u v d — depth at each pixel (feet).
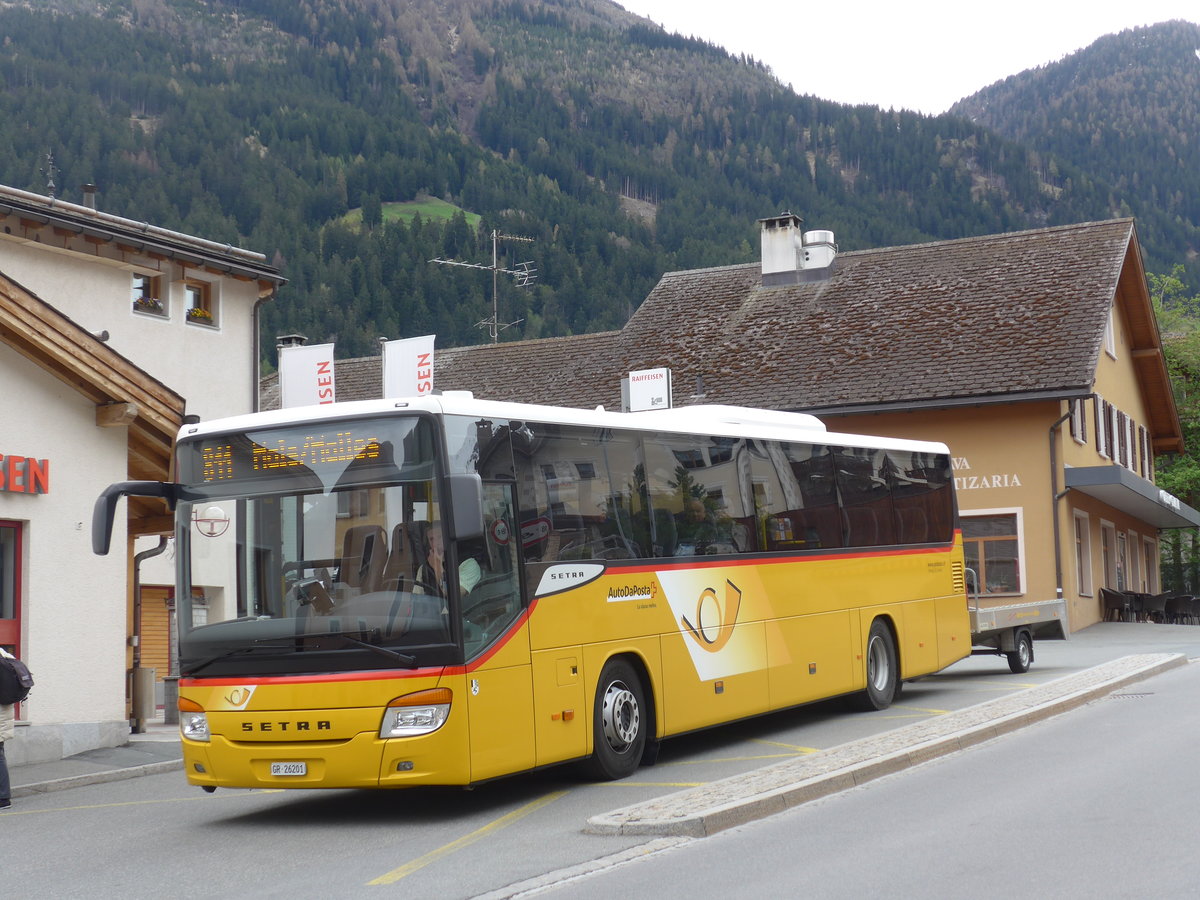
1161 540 189.37
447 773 35.42
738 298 139.74
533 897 27.02
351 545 36.58
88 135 511.40
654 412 50.96
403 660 35.55
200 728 37.47
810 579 53.11
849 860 28.50
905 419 116.37
